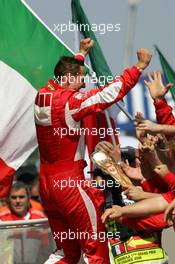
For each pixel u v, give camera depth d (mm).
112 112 17156
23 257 14547
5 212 18125
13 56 15930
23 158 15555
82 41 14102
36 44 16156
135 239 13203
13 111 15602
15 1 16219
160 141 13117
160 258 13156
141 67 12828
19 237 14562
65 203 13008
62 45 16312
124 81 12781
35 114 13172
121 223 13031
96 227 13102
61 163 13031
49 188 13117
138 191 12789
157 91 13469
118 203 13500
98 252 13117
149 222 12828
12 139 15461
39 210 19562
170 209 12266
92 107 12820
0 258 14453
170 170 13133
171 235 16703
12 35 16047
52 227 13539
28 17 16234
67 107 12898
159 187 13227
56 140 12977
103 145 13359
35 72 16016
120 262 13242
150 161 12828
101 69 16500
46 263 13609
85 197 13016
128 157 13633
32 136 15641
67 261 13531
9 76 15773
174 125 13172
